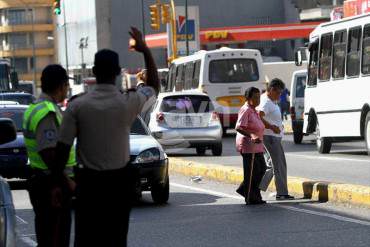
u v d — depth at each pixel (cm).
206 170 4753
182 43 15112
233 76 9212
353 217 3108
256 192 3559
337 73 6019
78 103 1744
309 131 6569
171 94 6328
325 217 3128
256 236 2781
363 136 5731
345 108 5891
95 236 1753
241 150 3547
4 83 9650
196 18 15225
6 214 1711
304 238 2705
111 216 1752
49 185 1938
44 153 1897
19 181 4991
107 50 1761
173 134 6206
